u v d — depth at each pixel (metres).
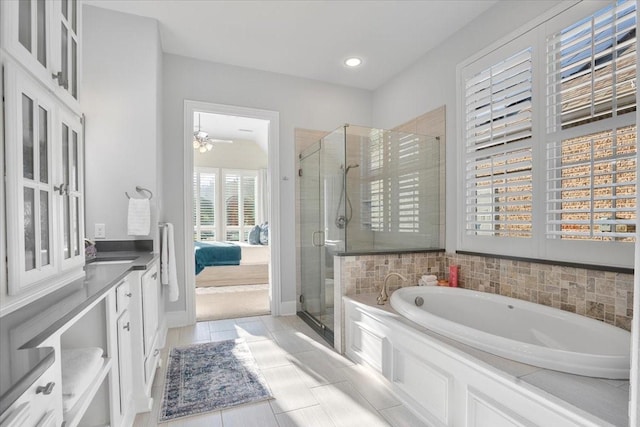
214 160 7.27
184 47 3.12
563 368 1.34
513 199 2.41
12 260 0.96
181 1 2.45
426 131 3.26
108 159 2.50
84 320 1.42
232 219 7.38
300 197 3.80
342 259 2.70
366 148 3.00
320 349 2.73
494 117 2.49
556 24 2.06
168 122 3.21
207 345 2.80
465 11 2.59
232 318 3.58
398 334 2.01
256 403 1.94
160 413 1.83
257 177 7.61
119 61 2.55
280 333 3.11
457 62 2.86
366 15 2.64
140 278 1.86
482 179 2.62
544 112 2.13
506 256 2.41
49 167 1.20
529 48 2.23
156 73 2.64
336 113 3.97
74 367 1.15
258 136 7.06
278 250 3.68
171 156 3.22
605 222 1.78
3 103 0.94
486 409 1.39
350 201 2.90
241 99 3.51
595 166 1.86
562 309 2.04
